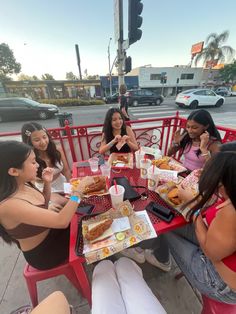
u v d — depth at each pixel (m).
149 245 1.42
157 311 0.84
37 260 1.12
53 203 1.44
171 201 1.14
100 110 12.17
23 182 0.98
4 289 1.46
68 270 1.19
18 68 21.48
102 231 0.96
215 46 18.53
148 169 1.37
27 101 9.17
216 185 0.72
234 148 0.83
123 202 1.11
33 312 0.79
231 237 0.67
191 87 25.69
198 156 1.92
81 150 2.92
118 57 3.63
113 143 2.18
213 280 0.95
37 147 1.92
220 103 11.58
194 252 1.15
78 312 1.31
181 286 1.44
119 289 0.97
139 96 12.91
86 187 1.27
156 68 23.28
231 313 0.95
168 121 3.09
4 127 8.20
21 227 0.94
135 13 2.73
